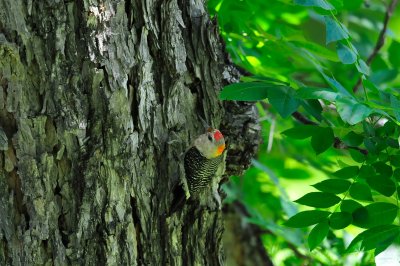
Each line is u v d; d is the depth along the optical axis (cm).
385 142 1044
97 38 944
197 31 1037
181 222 1030
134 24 974
